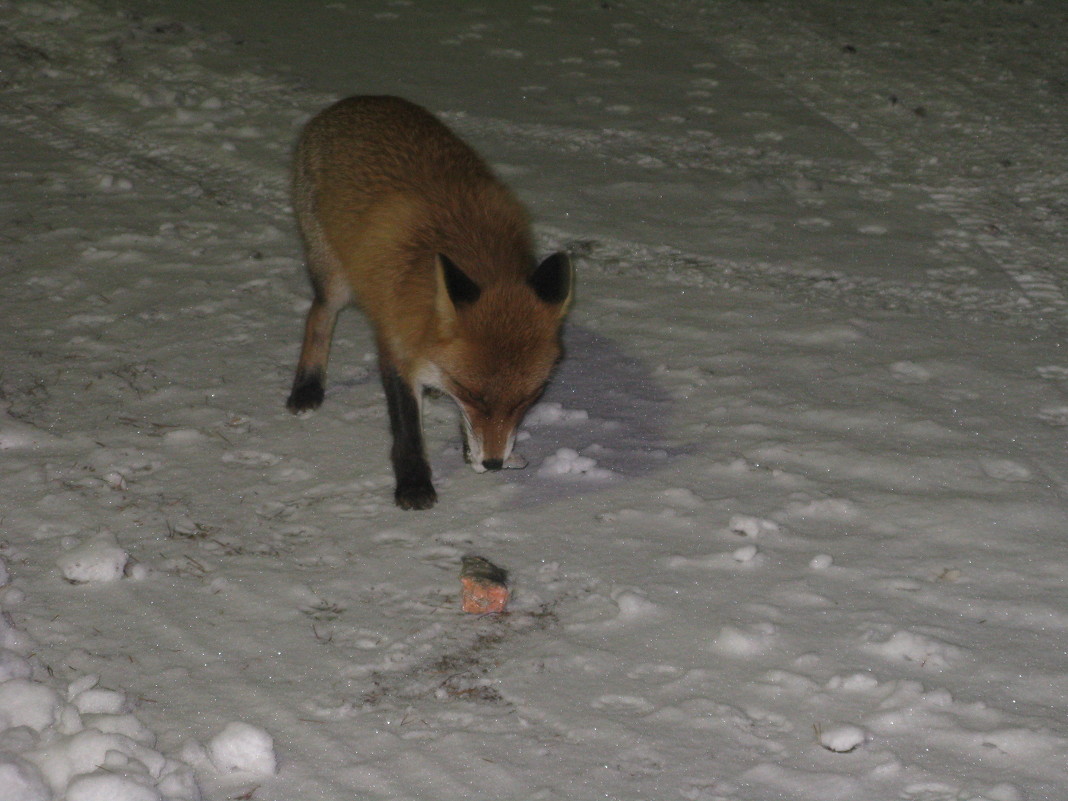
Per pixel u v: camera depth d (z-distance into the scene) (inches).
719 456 168.1
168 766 147.5
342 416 173.3
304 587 158.4
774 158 213.0
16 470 166.9
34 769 146.8
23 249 193.2
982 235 197.0
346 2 298.5
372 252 166.6
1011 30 282.5
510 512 164.1
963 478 165.3
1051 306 185.3
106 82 238.4
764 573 158.7
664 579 158.4
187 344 180.5
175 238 195.8
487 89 238.8
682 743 149.2
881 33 281.0
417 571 159.6
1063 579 157.6
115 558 158.7
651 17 293.0
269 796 147.1
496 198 168.2
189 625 155.9
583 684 152.4
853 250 194.2
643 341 181.0
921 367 176.6
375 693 152.3
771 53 266.1
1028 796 146.2
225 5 291.4
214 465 168.2
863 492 164.6
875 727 149.6
